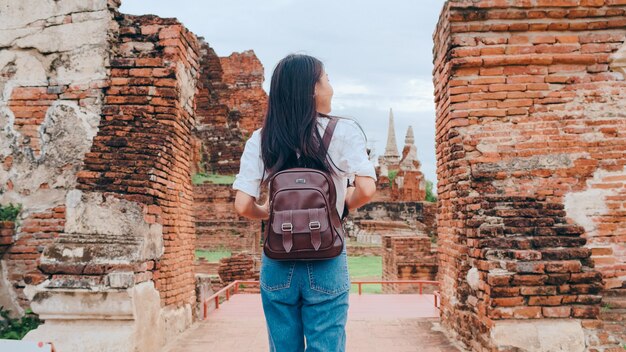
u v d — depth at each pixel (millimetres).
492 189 6328
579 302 5000
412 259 13844
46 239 7004
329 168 2438
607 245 6242
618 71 6523
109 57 7051
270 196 2326
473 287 5770
